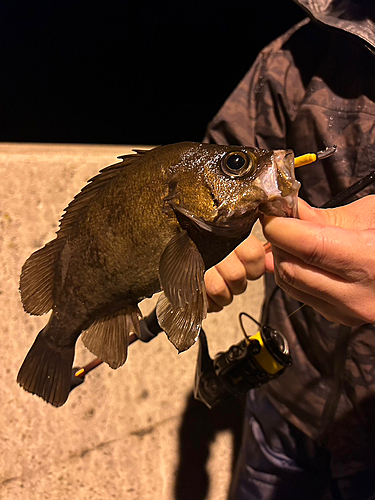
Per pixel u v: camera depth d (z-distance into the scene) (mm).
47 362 317
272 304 526
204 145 268
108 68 1164
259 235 642
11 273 506
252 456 568
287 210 273
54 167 522
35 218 514
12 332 512
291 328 500
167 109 1178
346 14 401
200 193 261
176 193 261
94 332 299
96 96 1136
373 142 403
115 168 287
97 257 277
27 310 305
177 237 260
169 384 613
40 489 540
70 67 1149
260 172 261
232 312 655
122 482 584
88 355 548
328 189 435
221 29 1215
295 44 470
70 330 305
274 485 543
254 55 1192
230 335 654
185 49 1216
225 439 670
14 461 526
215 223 262
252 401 582
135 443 592
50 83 1119
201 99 1204
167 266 252
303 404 494
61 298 298
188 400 632
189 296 256
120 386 576
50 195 521
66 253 291
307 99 437
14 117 1075
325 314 321
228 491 668
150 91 1171
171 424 620
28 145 540
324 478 526
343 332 434
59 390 314
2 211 498
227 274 394
